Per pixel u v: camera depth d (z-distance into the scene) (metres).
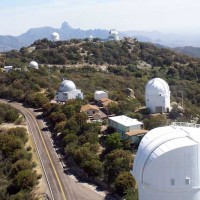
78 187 53.59
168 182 23.56
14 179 53.44
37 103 99.12
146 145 24.81
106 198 49.38
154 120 71.50
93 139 65.94
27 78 119.94
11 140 66.88
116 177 51.34
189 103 114.94
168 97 82.69
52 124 81.81
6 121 86.31
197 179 23.67
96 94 94.00
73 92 99.31
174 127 26.77
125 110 83.12
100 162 56.41
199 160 23.64
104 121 77.38
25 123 85.31
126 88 117.19
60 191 52.53
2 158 63.91
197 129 26.36
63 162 63.16
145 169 24.11
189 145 23.28
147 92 82.69
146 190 24.45
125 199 46.19
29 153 64.44
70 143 66.38
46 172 59.41
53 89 113.06
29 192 51.62
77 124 73.81
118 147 61.62
